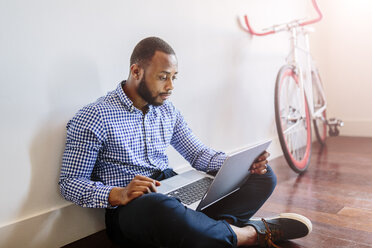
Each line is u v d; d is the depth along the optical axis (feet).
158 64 3.77
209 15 6.51
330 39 10.68
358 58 10.31
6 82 3.75
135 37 5.10
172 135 4.77
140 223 3.08
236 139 7.48
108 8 4.70
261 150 3.97
